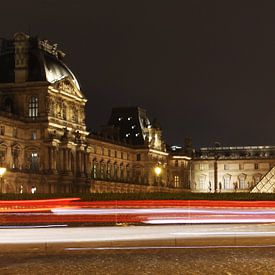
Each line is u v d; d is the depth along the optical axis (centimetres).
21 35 15375
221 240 3650
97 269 2739
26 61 15388
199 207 8794
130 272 2641
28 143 15312
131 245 3628
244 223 5709
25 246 3516
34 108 15288
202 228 4931
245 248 3475
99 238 3991
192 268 2725
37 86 15188
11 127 14888
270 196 9000
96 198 9100
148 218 6444
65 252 3409
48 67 15588
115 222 5953
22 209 8638
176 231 4581
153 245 3638
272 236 3819
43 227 5316
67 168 15700
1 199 9394
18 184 14212
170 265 2827
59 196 9331
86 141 17588
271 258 3019
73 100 16512
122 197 9006
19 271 2706
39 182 14925
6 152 14662
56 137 15462
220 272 2603
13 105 15412
